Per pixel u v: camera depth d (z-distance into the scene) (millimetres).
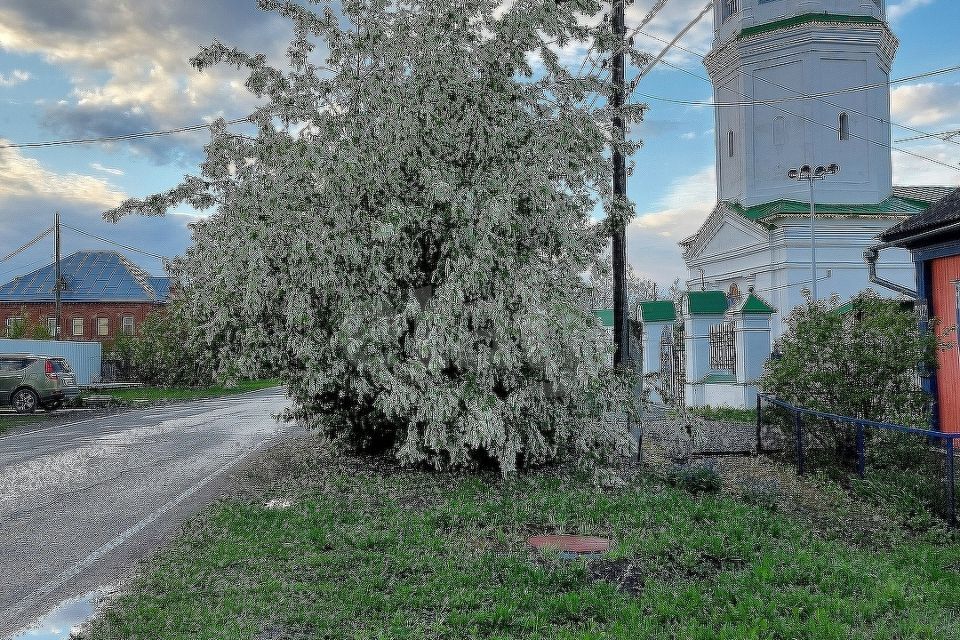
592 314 8242
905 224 12227
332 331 8625
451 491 7777
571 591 4684
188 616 4430
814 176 26500
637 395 10727
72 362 33625
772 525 6316
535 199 8336
